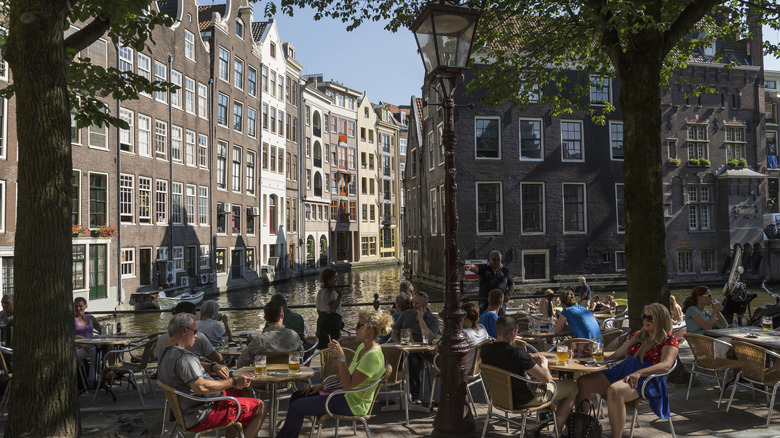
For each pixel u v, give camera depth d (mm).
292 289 38000
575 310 7523
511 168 30594
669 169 35062
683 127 35312
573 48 12203
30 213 5355
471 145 30438
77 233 22672
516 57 12398
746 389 7504
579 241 31000
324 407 5359
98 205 24891
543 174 30859
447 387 5500
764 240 35906
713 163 35781
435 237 34219
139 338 8711
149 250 28375
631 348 5855
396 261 68375
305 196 50469
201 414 4906
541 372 5301
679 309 10680
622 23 7035
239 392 5988
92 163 24453
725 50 11883
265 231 42750
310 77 58375
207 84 34312
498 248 30156
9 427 5332
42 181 5383
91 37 7051
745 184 35469
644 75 7805
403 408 7020
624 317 11062
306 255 51219
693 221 35625
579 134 31484
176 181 30797
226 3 36875
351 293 34406
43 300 5336
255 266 40656
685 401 7098
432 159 34750
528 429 6148
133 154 27234
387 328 5492
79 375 8062
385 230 67812
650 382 5445
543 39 11516
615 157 31766
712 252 35781
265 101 42719
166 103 29812
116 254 25516
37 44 5379
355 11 10953
